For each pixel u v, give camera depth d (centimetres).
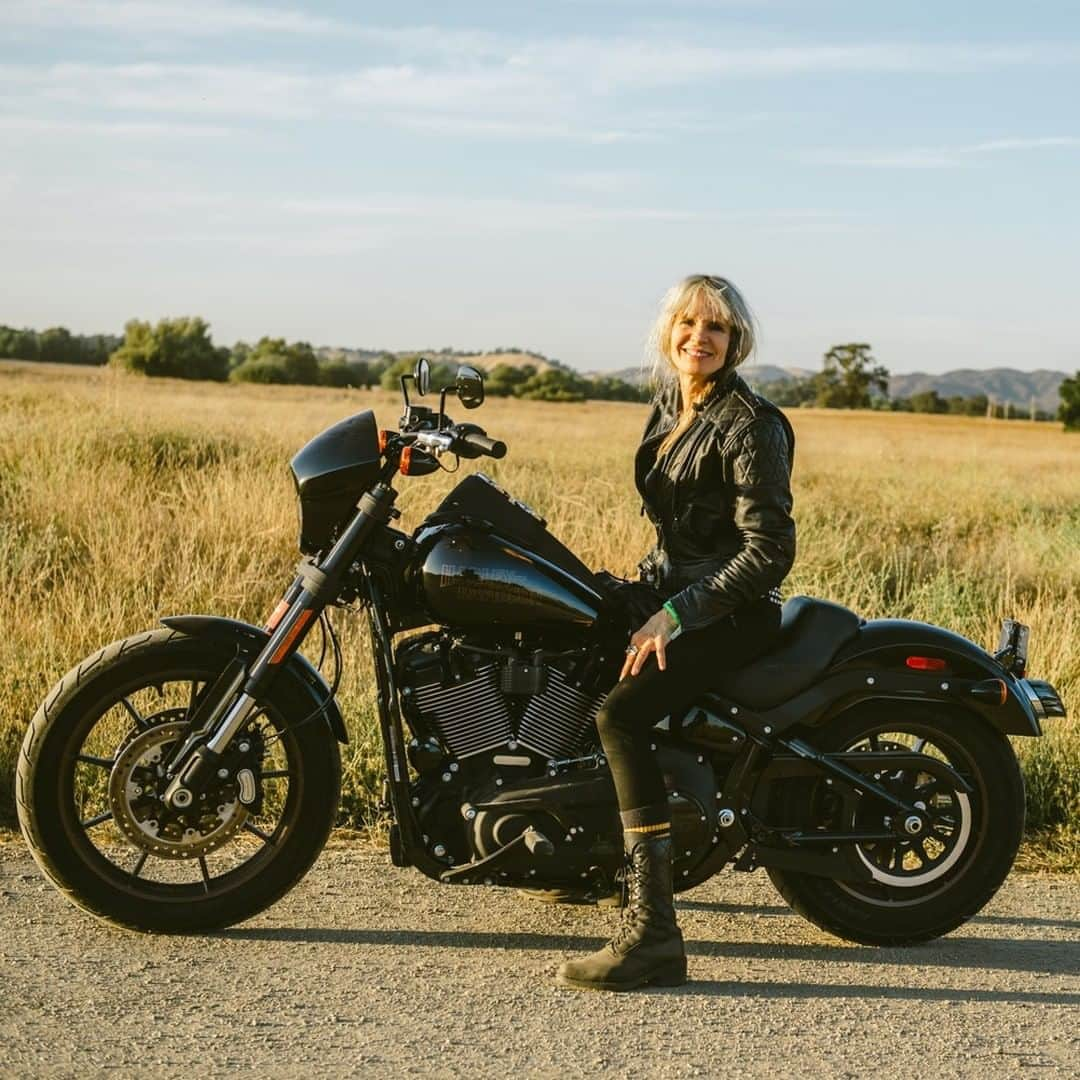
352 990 356
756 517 369
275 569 845
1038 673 668
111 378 1909
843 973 382
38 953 371
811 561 895
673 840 380
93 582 761
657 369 398
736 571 367
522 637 387
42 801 378
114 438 1345
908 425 8194
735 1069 319
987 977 382
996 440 5362
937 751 533
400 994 355
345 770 510
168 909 386
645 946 366
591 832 378
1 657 609
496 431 2989
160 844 385
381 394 5572
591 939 399
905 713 402
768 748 394
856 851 399
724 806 392
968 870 404
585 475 1545
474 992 359
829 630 402
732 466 373
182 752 382
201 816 387
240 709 380
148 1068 308
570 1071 315
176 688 570
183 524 892
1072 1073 323
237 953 378
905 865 483
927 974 383
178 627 387
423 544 382
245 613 744
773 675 393
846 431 6044
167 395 2944
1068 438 6519
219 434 1541
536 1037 333
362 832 486
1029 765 539
